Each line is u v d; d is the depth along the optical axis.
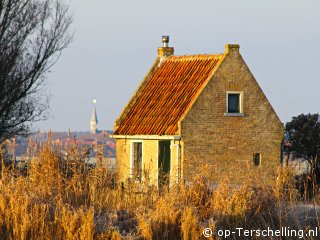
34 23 103.44
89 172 53.09
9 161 56.25
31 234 44.22
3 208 46.16
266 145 104.88
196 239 44.09
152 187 52.00
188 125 99.94
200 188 49.06
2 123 98.81
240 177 50.91
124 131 105.44
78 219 45.03
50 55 103.62
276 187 48.50
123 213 48.12
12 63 100.06
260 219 46.66
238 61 103.50
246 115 103.69
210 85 101.81
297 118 115.31
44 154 52.72
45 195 49.62
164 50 113.88
